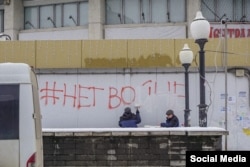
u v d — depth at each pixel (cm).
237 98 2011
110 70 2045
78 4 3603
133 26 3431
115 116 2034
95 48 2042
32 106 868
